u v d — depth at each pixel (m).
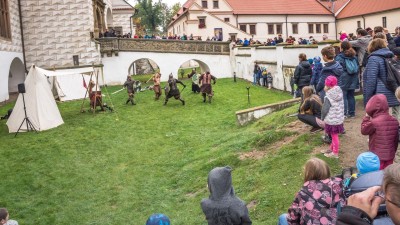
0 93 29.34
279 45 30.88
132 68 49.84
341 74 11.50
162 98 28.86
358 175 5.00
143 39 39.56
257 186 10.26
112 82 39.28
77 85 30.62
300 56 15.32
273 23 64.06
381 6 59.22
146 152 17.48
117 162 16.41
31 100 21.52
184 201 11.51
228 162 12.72
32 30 36.59
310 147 10.93
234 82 36.38
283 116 15.35
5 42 31.08
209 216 5.62
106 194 13.23
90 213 11.95
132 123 22.56
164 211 11.08
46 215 12.05
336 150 9.77
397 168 2.81
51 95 22.33
